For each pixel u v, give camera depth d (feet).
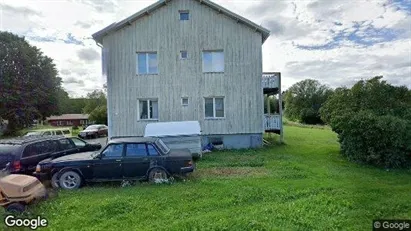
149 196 22.04
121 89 52.65
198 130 41.73
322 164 35.42
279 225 16.31
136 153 27.53
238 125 53.42
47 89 122.52
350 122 37.14
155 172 27.20
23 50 112.57
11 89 107.86
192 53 52.95
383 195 21.74
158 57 52.75
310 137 77.00
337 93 47.19
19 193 19.36
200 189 23.79
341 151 42.73
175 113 53.11
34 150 30.04
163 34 52.75
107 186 26.99
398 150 33.17
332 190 23.07
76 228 16.72
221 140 53.52
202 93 53.16
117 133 52.60
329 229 15.83
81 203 20.88
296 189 23.47
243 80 53.36
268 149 50.67
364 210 18.47
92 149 39.55
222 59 53.42
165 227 16.33
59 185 26.48
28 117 112.27
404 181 26.55
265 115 57.93
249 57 53.42
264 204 20.15
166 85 52.95
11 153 28.02
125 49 52.49
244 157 41.83
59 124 202.59
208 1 51.67
